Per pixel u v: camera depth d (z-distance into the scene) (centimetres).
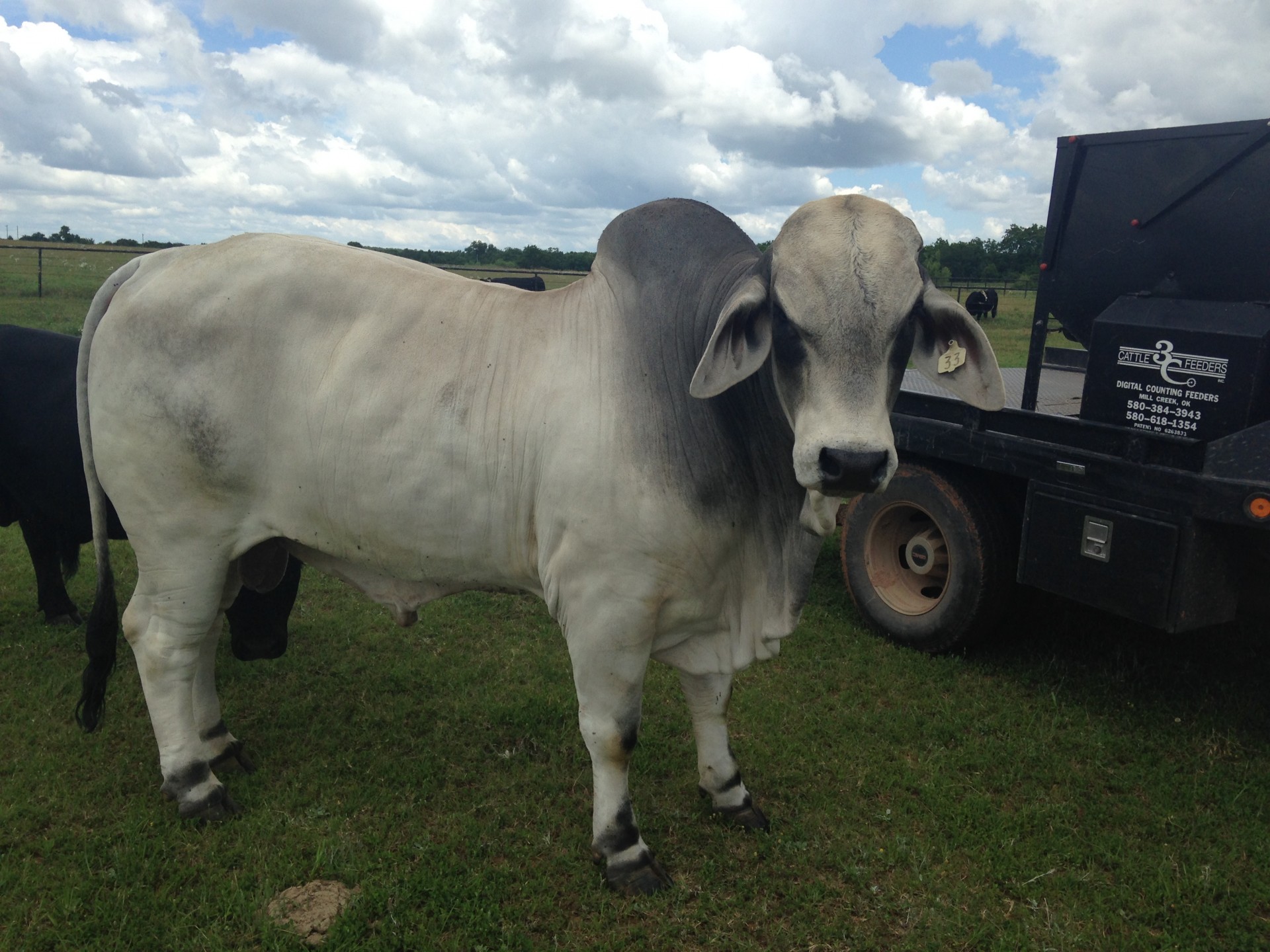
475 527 280
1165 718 398
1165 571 345
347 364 281
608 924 272
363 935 264
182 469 298
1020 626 488
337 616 510
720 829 316
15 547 627
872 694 423
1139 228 390
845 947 265
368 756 363
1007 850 305
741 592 286
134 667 435
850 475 206
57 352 441
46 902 273
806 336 216
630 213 283
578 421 261
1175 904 281
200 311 290
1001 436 409
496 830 315
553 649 472
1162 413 357
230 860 296
